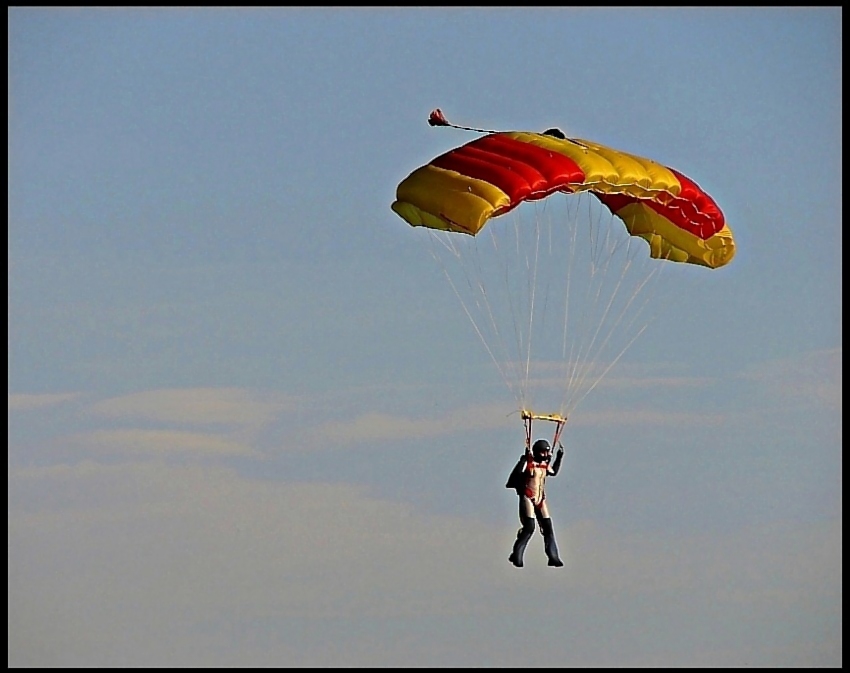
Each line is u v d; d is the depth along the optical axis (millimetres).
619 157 99750
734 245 107188
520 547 96938
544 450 98188
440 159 99000
